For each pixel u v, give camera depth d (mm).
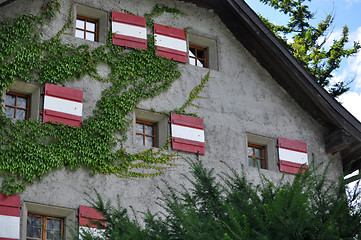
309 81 19453
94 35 18094
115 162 16547
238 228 11242
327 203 11820
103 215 12867
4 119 15508
